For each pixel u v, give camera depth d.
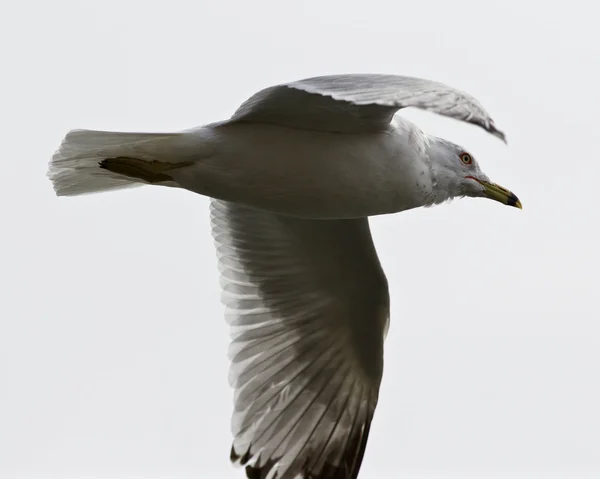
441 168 11.83
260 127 10.77
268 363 13.20
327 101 10.34
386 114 10.67
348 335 13.14
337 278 12.96
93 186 11.52
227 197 10.95
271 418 13.16
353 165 10.87
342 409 13.20
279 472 13.12
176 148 10.70
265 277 13.12
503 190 12.05
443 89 8.98
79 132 10.75
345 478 13.11
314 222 12.61
